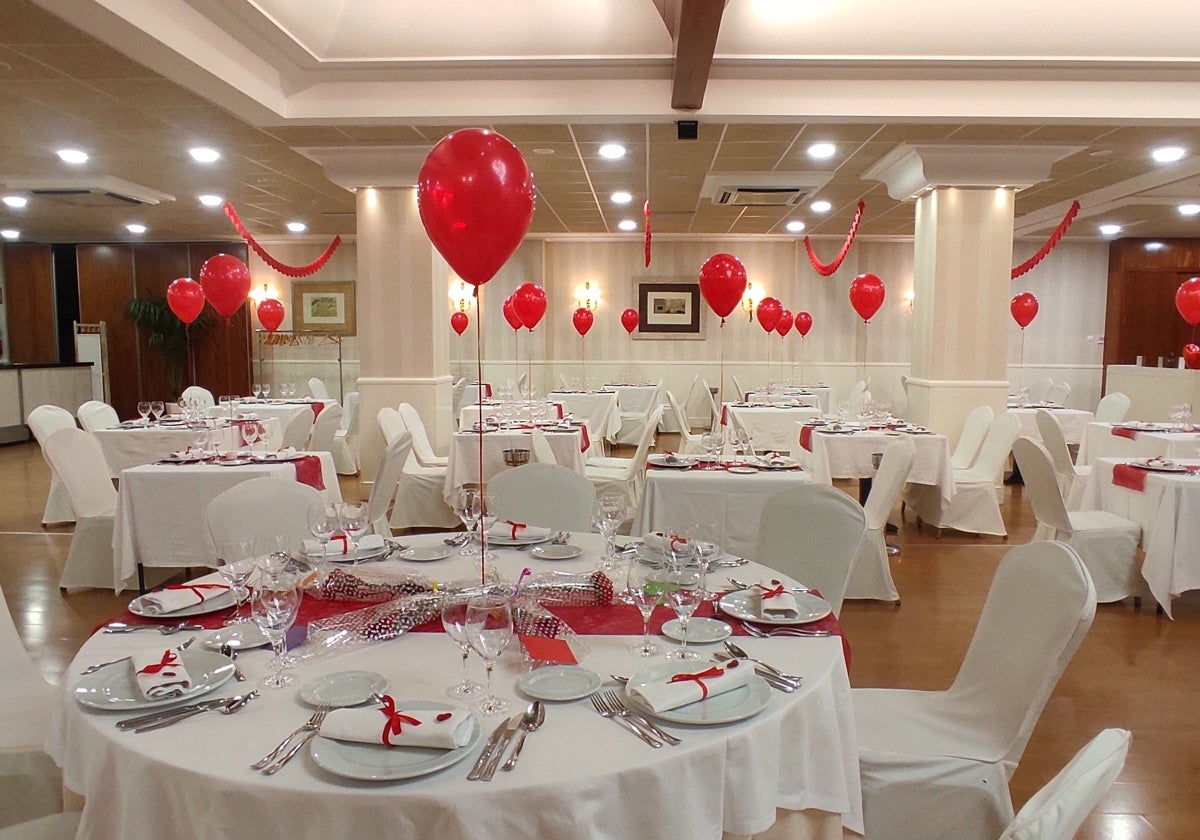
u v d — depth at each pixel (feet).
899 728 6.53
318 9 15.94
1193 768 8.94
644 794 4.14
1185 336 39.63
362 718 4.26
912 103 18.25
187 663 5.28
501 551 8.32
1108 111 18.34
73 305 41.91
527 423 21.30
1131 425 21.54
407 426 20.52
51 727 5.20
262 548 7.47
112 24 12.57
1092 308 40.57
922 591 15.24
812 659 5.60
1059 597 5.99
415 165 22.24
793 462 15.26
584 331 35.40
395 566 7.70
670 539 7.47
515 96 18.15
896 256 40.68
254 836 3.92
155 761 4.17
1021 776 8.84
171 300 23.35
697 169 24.63
